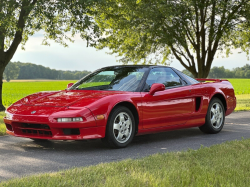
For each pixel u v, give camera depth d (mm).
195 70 19828
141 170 3299
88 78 5777
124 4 16594
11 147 4945
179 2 16500
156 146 5059
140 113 5051
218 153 4129
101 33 13055
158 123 5355
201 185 2779
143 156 4285
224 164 3523
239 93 34344
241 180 2941
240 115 9961
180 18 16469
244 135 6160
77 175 3104
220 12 16734
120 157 4258
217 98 6457
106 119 4633
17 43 12766
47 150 4719
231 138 5812
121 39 19375
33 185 2742
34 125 4621
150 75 5504
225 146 4570
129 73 5535
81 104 4598
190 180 2961
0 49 12445
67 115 4383
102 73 5773
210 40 18328
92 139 4641
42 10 11781
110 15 16547
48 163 3914
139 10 16219
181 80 5949
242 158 3805
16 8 12016
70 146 5035
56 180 2893
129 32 18109
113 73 5652
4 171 3531
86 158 4195
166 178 2953
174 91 5598
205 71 19062
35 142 5367
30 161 4020
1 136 5938
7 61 12656
